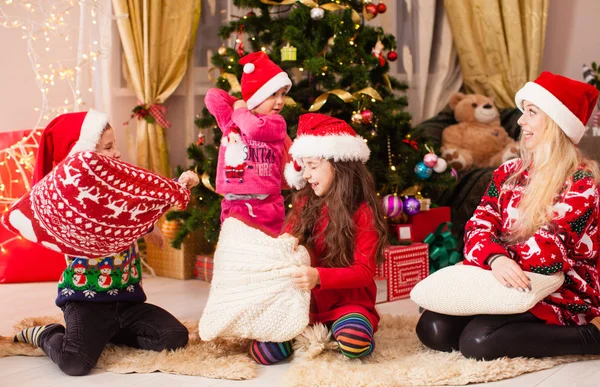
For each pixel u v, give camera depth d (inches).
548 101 82.6
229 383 75.5
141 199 77.2
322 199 86.0
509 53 178.9
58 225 75.5
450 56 181.2
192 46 156.6
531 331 80.0
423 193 144.6
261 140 107.1
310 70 121.9
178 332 85.1
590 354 82.4
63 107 139.9
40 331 85.1
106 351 85.8
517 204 86.0
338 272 80.6
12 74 143.0
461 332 84.4
